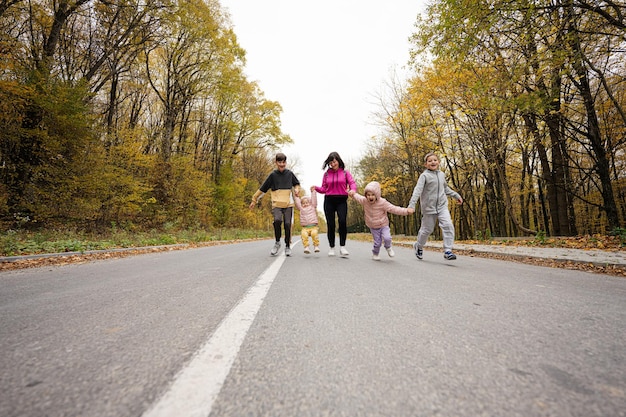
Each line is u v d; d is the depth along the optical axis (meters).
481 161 16.42
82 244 8.96
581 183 13.13
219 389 1.09
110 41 15.62
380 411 0.96
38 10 12.60
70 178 11.92
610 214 11.18
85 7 14.18
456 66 11.39
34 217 11.02
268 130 30.11
